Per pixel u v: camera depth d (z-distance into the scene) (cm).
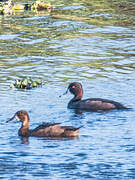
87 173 1485
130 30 3812
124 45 3350
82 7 4766
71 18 4228
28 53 3125
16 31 3719
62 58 3019
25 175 1473
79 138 1781
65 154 1633
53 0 5147
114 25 3991
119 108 2130
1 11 4478
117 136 1788
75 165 1544
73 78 2617
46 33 3675
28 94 2334
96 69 2792
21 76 2650
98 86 2467
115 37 3581
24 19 4178
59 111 2111
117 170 1507
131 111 2092
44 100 2252
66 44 3356
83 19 4197
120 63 2920
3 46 3291
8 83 2523
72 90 2244
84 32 3725
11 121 1869
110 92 2366
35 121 1972
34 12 4516
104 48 3269
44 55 3083
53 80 2583
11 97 2280
